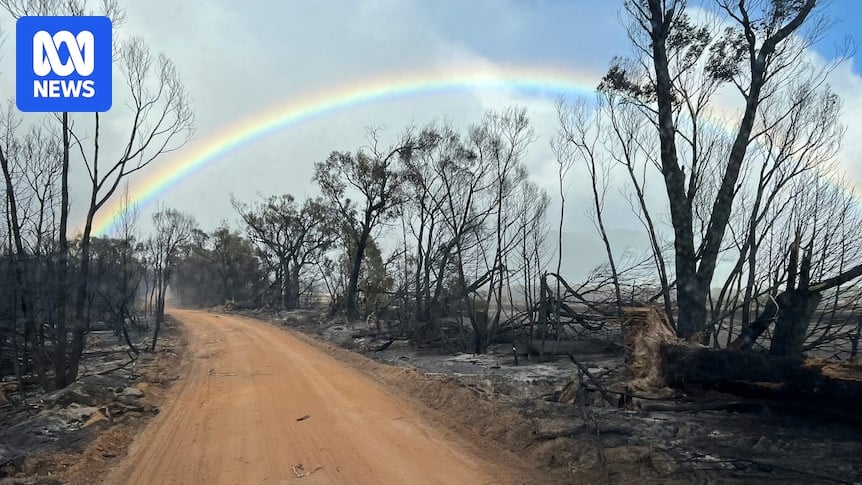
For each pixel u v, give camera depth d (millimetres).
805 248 11445
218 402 13328
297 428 10352
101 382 15523
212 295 89562
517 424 9680
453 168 31188
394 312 32406
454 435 9820
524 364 18906
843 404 8016
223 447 9117
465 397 12250
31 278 16141
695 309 15031
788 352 10984
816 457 7395
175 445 9344
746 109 15266
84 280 15875
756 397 9109
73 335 16094
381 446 9023
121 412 11688
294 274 65938
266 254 69188
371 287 39844
